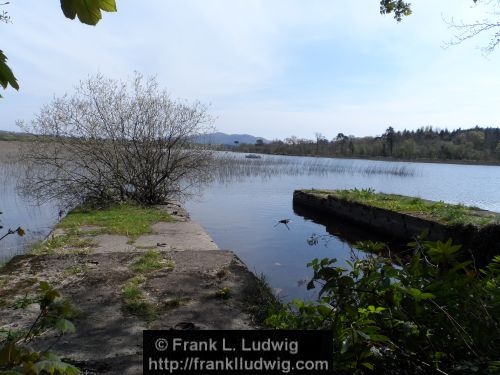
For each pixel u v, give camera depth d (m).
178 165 11.54
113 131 10.80
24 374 1.03
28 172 14.91
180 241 6.89
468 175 38.97
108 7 0.86
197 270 5.06
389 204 12.24
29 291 4.25
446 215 9.57
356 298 2.25
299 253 8.64
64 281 4.59
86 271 4.96
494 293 2.05
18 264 5.23
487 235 7.89
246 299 4.13
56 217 11.14
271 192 20.78
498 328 1.91
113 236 7.14
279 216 13.86
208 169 12.43
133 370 2.76
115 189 11.41
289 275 7.04
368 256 2.78
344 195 14.38
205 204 15.88
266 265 7.73
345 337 2.20
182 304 3.96
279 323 2.99
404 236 10.45
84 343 3.14
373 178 33.19
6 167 17.89
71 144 10.62
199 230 7.91
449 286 2.01
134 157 11.23
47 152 10.60
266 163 41.34
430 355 2.04
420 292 1.92
